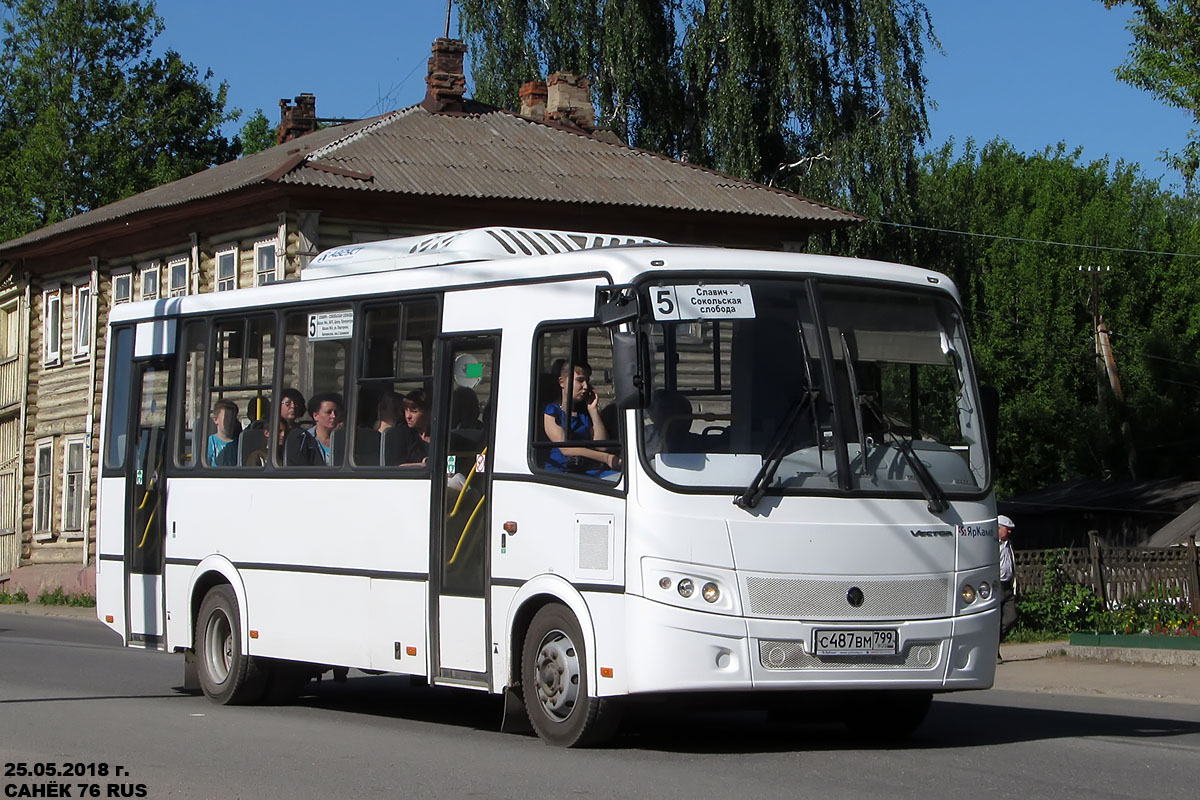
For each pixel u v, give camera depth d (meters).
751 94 36.91
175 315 13.95
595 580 9.46
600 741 9.73
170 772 8.85
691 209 29.94
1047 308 56.56
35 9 56.00
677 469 9.23
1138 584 22.02
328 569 11.83
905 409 9.91
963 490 9.89
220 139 58.56
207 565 13.12
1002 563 18.14
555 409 9.99
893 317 10.01
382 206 28.42
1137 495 44.12
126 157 53.88
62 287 36.72
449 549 10.73
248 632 12.66
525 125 33.66
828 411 9.59
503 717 11.12
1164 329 55.81
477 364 10.70
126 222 31.89
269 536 12.47
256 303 12.98
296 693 13.02
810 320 9.73
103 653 19.27
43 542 37.03
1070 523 44.25
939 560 9.64
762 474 9.29
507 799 7.83
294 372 12.48
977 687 9.71
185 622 13.43
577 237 11.76
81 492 35.38
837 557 9.34
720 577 9.13
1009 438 55.66
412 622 11.00
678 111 38.78
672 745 10.11
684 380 9.39
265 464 12.60
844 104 36.06
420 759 9.33
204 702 13.19
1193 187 64.62
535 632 10.00
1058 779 8.65
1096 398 56.97
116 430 14.64
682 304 9.48
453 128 32.22
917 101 35.84
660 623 9.08
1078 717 12.55
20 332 38.53
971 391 10.19
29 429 37.91
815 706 10.16
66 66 56.00
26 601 35.94
